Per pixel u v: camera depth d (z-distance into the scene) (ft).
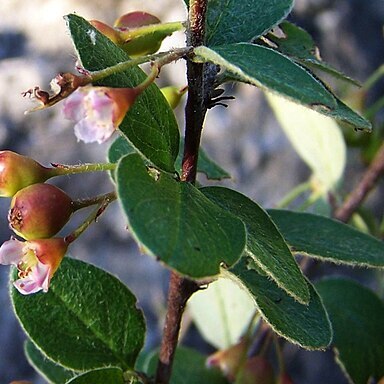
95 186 0.81
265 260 0.27
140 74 0.29
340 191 0.58
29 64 0.85
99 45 0.28
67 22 0.28
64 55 0.86
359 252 0.35
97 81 0.27
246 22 0.32
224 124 0.84
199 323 0.55
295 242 0.35
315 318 0.32
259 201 0.80
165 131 0.29
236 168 0.82
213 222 0.25
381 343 0.48
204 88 0.31
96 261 0.80
